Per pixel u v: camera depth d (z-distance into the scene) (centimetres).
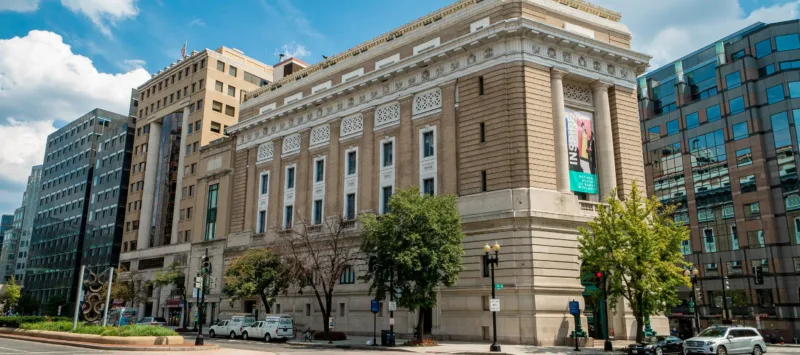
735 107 6475
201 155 7038
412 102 4534
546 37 3984
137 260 8031
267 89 6372
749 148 6238
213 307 6134
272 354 2728
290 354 2836
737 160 6356
